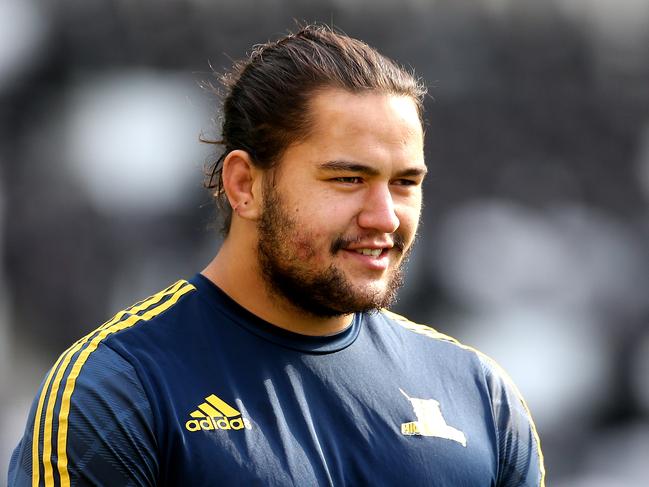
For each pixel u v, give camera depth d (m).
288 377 9.48
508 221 39.94
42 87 37.97
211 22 38.12
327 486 9.09
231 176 9.67
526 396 39.28
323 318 9.70
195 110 37.75
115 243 37.31
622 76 41.56
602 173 41.22
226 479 8.78
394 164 9.12
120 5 38.12
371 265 9.18
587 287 40.41
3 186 37.25
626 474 38.66
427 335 10.59
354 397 9.63
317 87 9.24
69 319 36.88
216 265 9.94
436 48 39.88
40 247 37.00
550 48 40.81
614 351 40.28
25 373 36.19
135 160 37.75
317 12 38.44
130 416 8.77
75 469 8.67
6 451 34.50
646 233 41.16
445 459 9.62
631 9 41.78
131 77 38.28
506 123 40.44
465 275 39.19
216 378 9.24
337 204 9.09
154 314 9.53
